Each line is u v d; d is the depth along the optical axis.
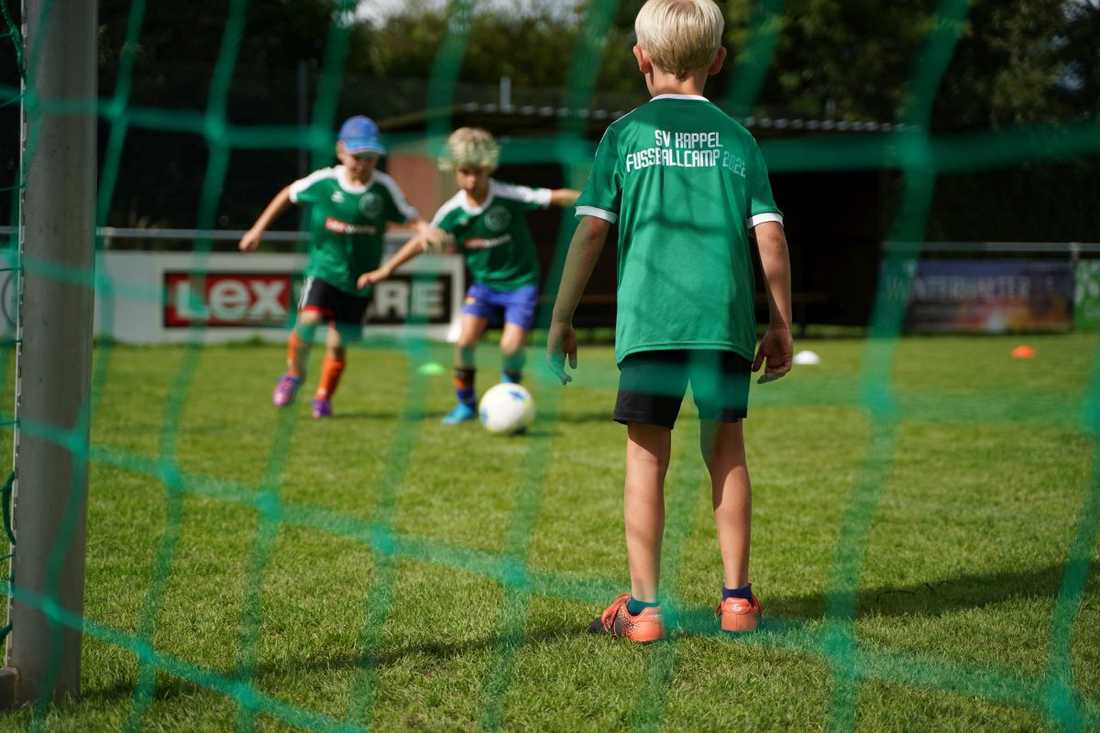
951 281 15.29
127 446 5.70
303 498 4.43
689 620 2.81
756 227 2.61
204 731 2.18
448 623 2.81
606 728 2.19
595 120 14.02
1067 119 10.79
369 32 26.38
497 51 30.09
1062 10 11.09
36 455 2.26
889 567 3.35
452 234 6.63
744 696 2.33
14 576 2.29
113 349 11.75
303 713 2.26
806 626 2.76
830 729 2.17
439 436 6.17
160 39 20.17
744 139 2.66
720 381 2.58
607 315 15.06
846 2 18.94
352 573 3.28
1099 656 2.55
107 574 3.29
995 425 6.70
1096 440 6.09
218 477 4.86
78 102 2.22
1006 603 2.96
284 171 19.53
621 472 5.03
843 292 16.44
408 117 14.62
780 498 4.45
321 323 6.89
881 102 19.23
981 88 11.77
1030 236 15.89
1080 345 13.29
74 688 2.33
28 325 2.24
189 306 12.43
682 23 2.62
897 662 2.50
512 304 6.61
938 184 15.62
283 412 7.19
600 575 3.27
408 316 13.30
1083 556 3.42
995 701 2.29
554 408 7.62
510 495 4.49
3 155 9.15
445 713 2.28
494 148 6.48
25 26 2.22
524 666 2.51
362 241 6.78
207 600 3.02
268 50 22.80
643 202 2.59
